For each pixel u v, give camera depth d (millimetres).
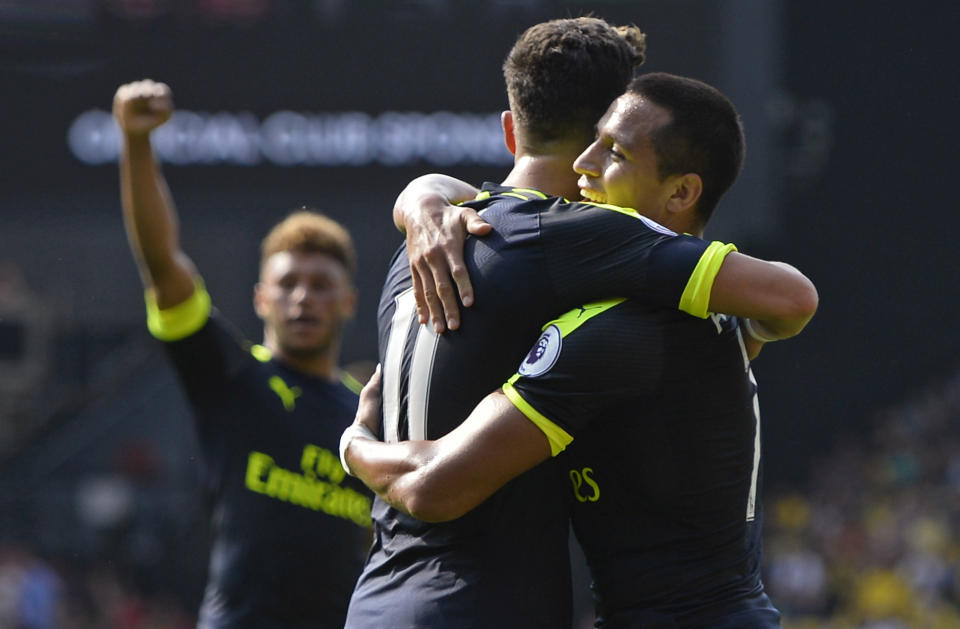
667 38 41750
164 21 42656
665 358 7730
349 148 43406
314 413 13375
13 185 43250
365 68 43062
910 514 52812
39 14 41781
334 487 13094
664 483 7891
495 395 7648
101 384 51188
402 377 8227
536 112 8594
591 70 8516
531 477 8070
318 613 12719
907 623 46625
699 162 8156
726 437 8008
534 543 7996
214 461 13031
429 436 8000
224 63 42906
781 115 48281
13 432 50656
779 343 67500
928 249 63938
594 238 7770
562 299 7797
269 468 12875
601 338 7559
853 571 49844
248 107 43062
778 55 45719
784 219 62375
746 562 8172
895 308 65938
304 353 13781
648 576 7930
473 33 42812
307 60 43000
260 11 42781
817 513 57062
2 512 43500
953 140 60844
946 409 63000
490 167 43312
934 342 66188
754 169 41656
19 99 42750
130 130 11586
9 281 54312
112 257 55719
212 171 43438
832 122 59438
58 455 48438
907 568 48812
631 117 8164
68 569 41438
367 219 48906
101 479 46844
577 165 8320
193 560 41969
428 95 43000
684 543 7957
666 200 8219
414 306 8398
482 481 7500
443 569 7891
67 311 55031
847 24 59875
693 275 7578
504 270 7863
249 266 55625
